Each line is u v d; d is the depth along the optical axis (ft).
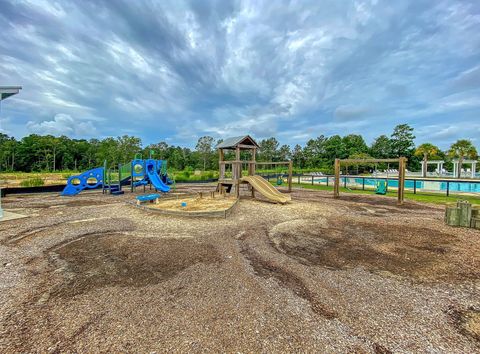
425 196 39.81
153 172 47.55
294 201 33.94
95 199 35.73
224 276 10.89
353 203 32.48
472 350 6.51
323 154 197.88
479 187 60.34
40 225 19.88
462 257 13.37
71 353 6.27
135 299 8.95
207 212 22.89
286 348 6.52
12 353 6.23
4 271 11.33
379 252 14.19
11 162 145.79
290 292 9.55
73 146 173.47
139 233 17.71
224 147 38.65
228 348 6.51
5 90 21.39
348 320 7.80
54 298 9.00
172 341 6.76
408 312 8.29
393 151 188.34
